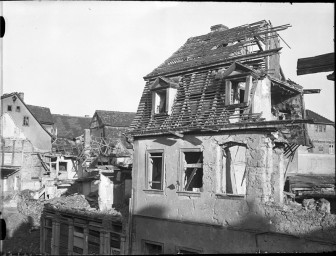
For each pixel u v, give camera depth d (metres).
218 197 14.53
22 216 25.42
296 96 17.81
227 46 18.45
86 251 18.27
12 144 35.41
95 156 32.12
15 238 21.50
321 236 11.62
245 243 13.44
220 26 21.61
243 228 13.56
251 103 14.57
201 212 14.99
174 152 16.50
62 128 41.81
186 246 15.27
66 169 38.12
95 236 18.06
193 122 16.00
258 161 13.55
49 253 20.39
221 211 14.34
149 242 16.78
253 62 15.65
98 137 33.72
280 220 12.65
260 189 13.34
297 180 19.39
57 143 39.44
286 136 15.80
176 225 15.79
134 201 17.84
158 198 16.77
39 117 39.12
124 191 21.69
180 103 17.50
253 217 13.34
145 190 17.41
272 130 13.37
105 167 22.42
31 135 36.84
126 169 21.97
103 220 17.52
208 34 21.17
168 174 16.56
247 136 14.01
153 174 18.97
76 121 43.69
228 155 19.02
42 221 21.62
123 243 17.20
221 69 16.75
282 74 18.08
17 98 36.03
